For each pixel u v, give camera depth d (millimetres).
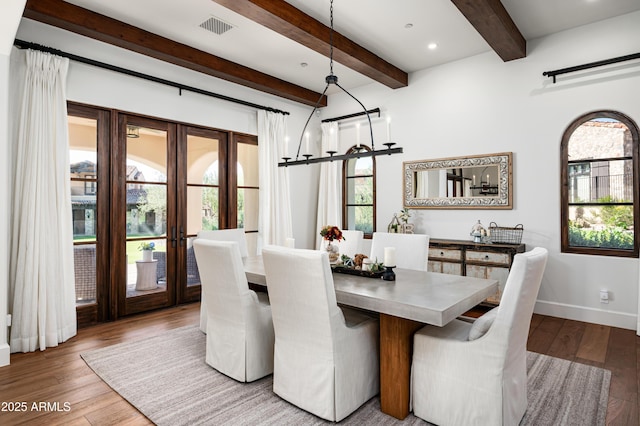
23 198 3031
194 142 4449
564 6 3275
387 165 5109
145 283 4023
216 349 2592
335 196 5512
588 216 3678
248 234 5062
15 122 3064
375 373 2252
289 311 2098
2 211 2699
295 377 2121
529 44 3938
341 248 3629
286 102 5477
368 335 2195
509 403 1784
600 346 3002
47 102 3168
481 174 4266
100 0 3094
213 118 4574
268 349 2529
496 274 3826
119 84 3738
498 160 4133
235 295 2412
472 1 2842
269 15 3018
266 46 4008
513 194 4055
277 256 2049
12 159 3057
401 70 4730
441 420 1924
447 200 4531
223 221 4738
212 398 2229
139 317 3857
